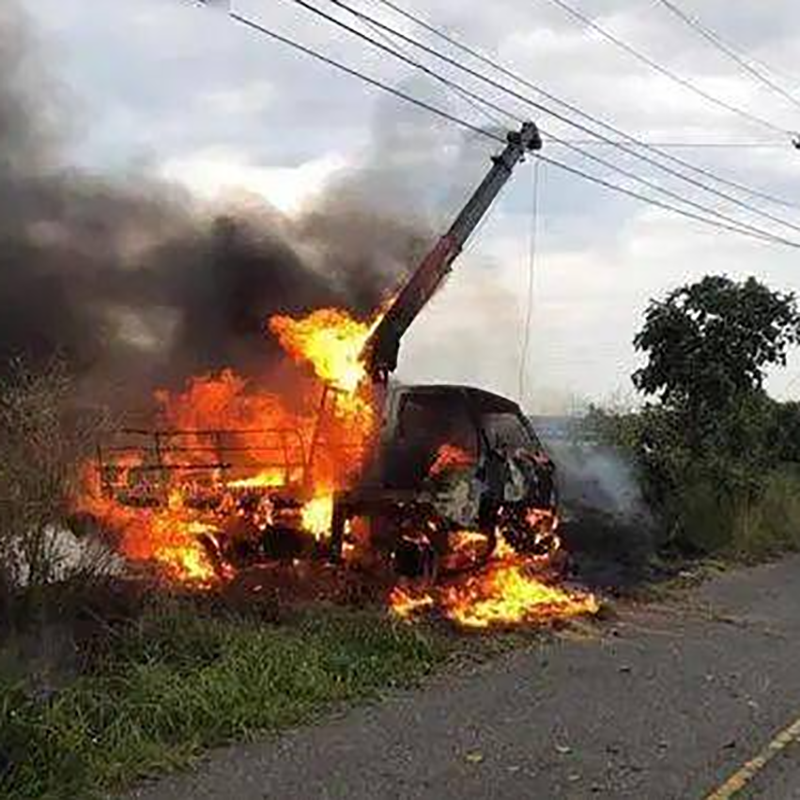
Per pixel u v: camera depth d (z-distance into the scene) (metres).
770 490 18.48
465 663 8.44
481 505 10.93
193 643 7.43
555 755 6.33
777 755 6.50
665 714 7.29
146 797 5.48
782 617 11.34
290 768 5.95
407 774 5.93
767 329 19.28
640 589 12.31
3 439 7.30
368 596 9.94
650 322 19.78
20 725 5.58
